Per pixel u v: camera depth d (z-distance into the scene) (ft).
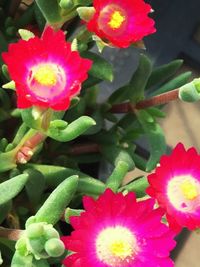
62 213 0.53
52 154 0.73
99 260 0.48
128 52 0.97
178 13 1.03
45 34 0.47
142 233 0.48
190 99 0.56
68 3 0.53
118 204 0.47
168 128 1.06
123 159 0.70
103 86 0.93
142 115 0.69
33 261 0.51
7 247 0.59
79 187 0.62
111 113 0.75
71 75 0.45
